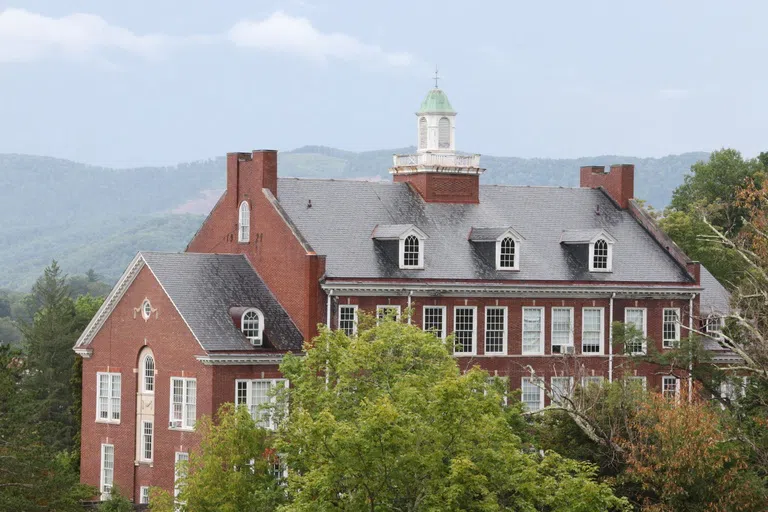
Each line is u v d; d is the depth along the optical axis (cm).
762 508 15350
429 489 13138
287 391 15800
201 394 19000
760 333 17675
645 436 16125
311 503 13150
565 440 17325
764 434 16338
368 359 15050
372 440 12938
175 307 19400
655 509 15450
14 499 15075
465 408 13438
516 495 14112
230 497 14962
